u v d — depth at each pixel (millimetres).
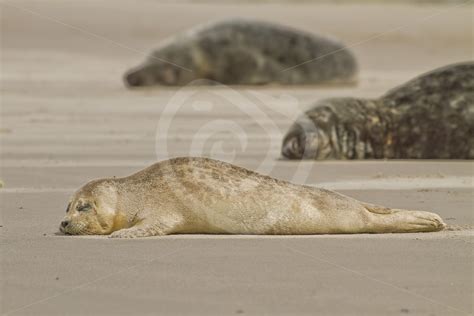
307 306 20625
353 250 26031
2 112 63469
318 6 177875
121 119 60781
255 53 89438
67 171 41219
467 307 20656
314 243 26969
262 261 24719
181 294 21547
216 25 90875
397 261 24750
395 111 48094
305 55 89625
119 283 22531
